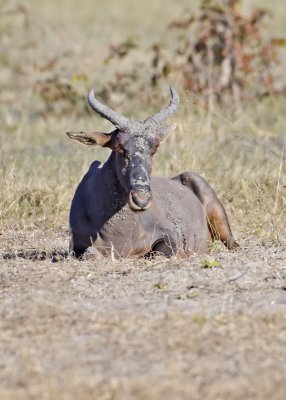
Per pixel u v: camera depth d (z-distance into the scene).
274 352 26.44
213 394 23.72
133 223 36.41
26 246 40.66
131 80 69.88
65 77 70.94
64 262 35.91
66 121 67.69
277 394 23.80
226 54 67.31
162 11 132.50
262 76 68.69
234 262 35.88
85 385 24.11
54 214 46.78
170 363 25.50
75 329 28.05
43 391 23.81
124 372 24.92
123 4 139.25
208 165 49.94
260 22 70.50
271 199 46.47
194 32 70.25
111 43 72.81
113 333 27.72
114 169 35.69
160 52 67.25
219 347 26.70
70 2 137.50
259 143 54.06
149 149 35.00
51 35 81.31
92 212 36.66
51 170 52.88
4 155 55.84
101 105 35.81
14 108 74.44
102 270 34.47
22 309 29.84
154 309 29.89
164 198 38.75
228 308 30.05
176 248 37.78
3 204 46.22
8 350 26.53
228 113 60.66
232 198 47.94
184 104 53.06
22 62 79.44
